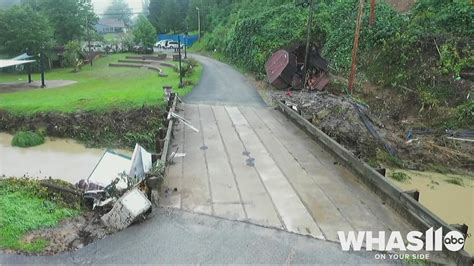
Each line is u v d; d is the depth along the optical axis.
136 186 6.28
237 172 7.96
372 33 23.20
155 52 55.12
